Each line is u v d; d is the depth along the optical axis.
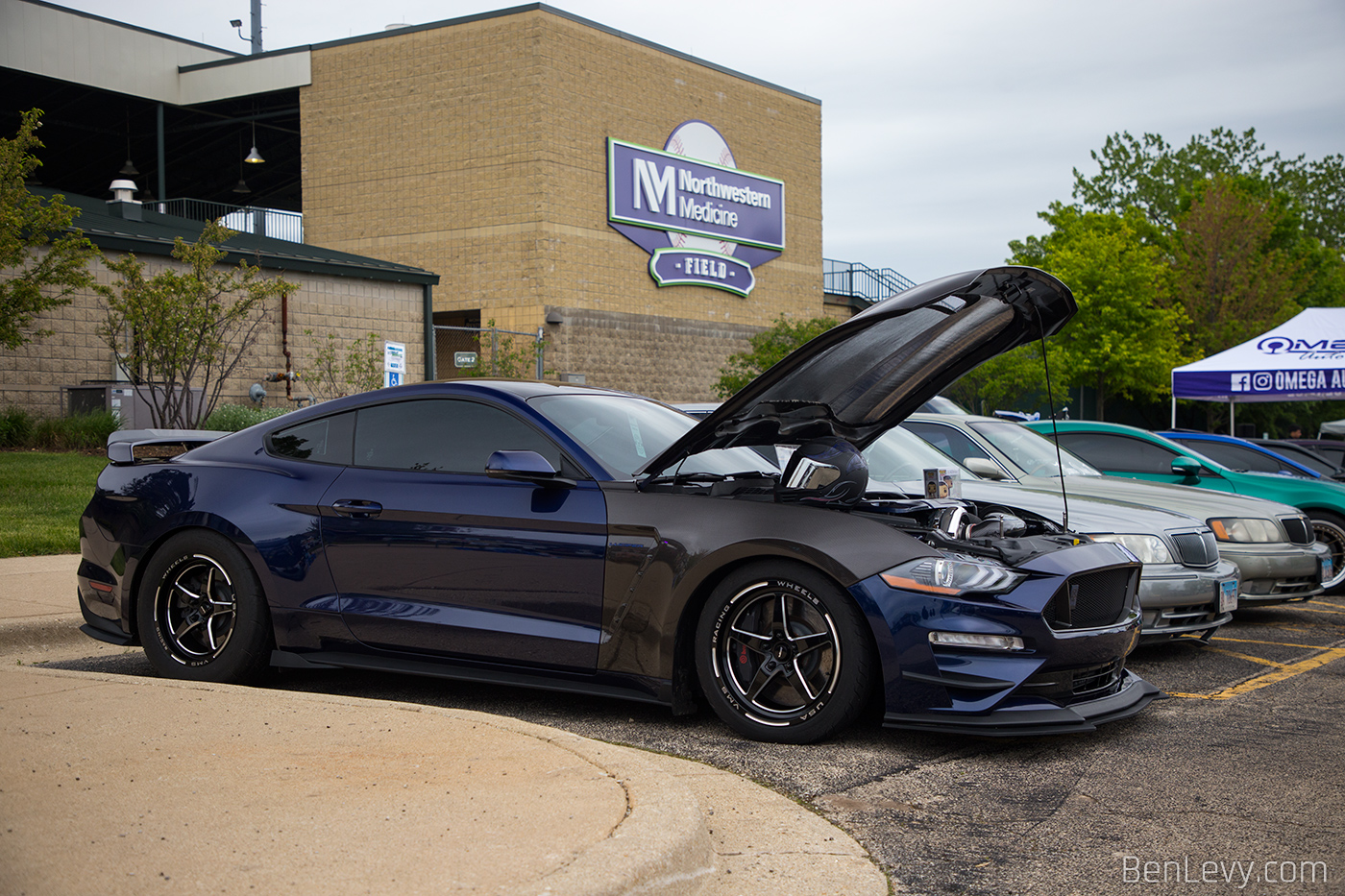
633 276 29.81
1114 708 4.44
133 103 31.62
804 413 4.75
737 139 32.78
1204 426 37.38
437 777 3.39
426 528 4.82
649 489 4.62
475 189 28.44
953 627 4.09
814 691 4.31
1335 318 16.53
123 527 5.41
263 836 2.87
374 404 5.25
